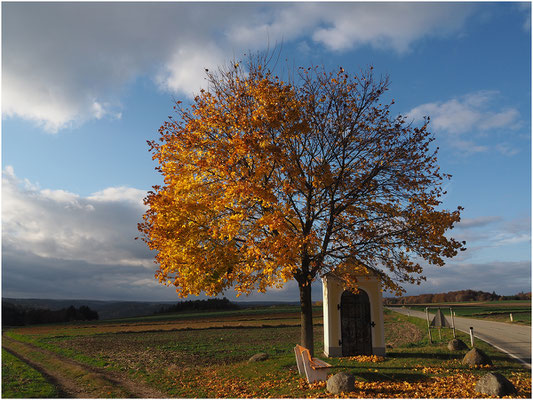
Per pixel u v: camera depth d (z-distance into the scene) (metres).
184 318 67.50
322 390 12.38
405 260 15.30
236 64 15.95
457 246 14.43
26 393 14.23
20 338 36.94
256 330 41.00
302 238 13.20
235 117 15.03
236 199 14.11
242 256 14.77
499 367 14.76
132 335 37.69
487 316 44.97
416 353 18.64
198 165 14.63
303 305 15.93
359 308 19.28
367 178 15.24
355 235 15.20
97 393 14.97
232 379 15.87
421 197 15.20
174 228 14.12
